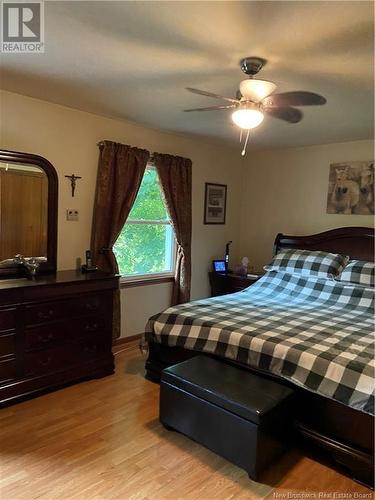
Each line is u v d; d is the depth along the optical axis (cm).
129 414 272
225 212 525
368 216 430
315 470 220
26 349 282
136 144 404
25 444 233
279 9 169
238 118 234
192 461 223
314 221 477
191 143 466
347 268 384
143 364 363
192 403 234
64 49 222
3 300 266
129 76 262
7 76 270
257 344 256
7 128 312
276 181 511
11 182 316
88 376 324
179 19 182
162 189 429
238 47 209
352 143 441
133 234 425
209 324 291
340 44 201
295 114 329
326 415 226
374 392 203
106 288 329
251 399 216
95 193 378
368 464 206
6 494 192
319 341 254
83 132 361
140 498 193
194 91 233
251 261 541
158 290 452
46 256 341
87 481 203
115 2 170
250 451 207
